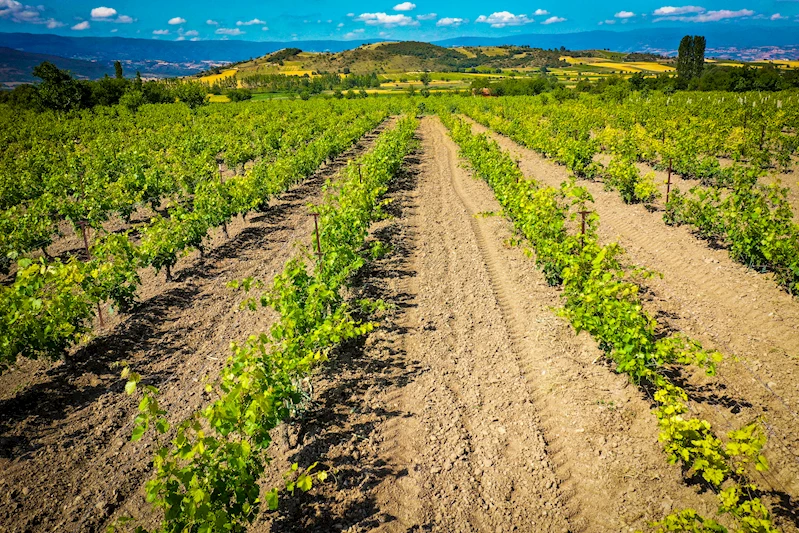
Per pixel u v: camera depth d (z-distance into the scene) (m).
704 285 7.93
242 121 34.41
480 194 14.83
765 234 7.51
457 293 8.29
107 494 4.67
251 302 5.72
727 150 16.53
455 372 6.18
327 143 19.52
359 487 4.56
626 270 8.68
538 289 8.25
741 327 6.66
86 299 6.85
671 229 10.45
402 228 11.77
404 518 4.24
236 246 10.88
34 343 5.90
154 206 14.73
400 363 6.39
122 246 7.73
